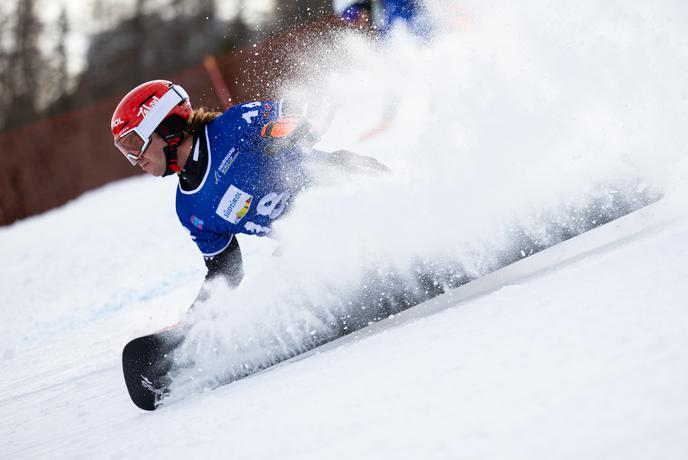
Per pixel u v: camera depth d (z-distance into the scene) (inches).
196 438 294.4
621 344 235.9
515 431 204.8
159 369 393.4
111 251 1424.7
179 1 4306.1
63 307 983.6
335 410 268.4
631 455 175.8
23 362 676.1
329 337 401.1
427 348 308.0
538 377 233.8
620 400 201.9
